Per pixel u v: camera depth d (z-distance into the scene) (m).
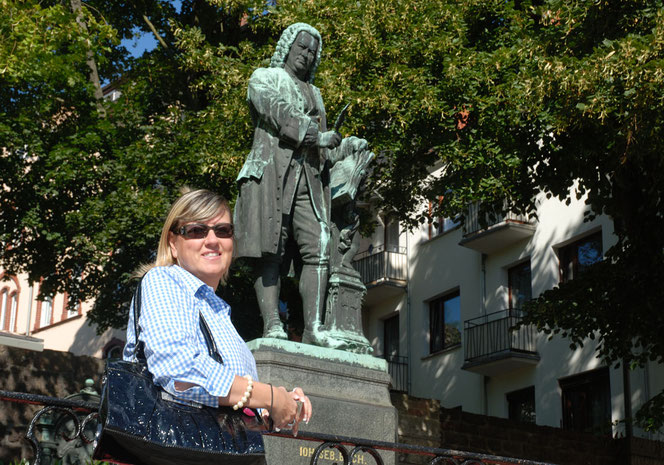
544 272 27.59
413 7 17.23
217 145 18.69
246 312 21.53
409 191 19.64
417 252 33.06
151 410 2.75
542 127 15.29
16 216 21.25
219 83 18.77
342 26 17.12
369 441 4.39
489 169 16.56
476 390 29.31
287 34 8.20
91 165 20.64
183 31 19.31
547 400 26.61
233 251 3.24
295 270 8.01
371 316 34.75
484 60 16.31
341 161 8.08
